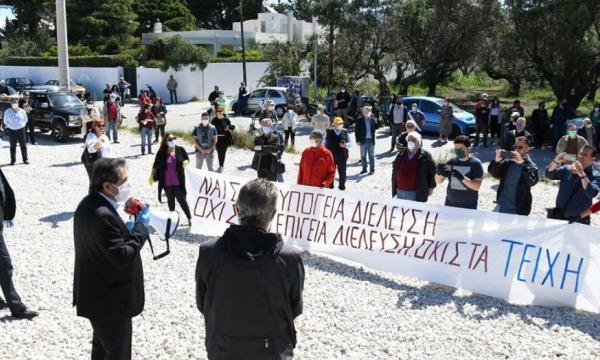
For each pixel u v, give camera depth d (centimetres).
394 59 3406
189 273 740
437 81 3341
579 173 692
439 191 1291
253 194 320
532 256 663
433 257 723
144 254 812
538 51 2517
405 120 1833
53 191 1224
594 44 2456
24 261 784
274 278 314
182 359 524
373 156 1477
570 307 646
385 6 3200
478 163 739
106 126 1922
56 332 573
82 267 402
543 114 1984
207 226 908
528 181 731
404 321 604
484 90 4397
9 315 607
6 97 2098
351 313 623
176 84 3775
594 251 632
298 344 549
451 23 3106
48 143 1953
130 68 4078
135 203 421
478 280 691
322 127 1405
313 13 3234
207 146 1275
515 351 541
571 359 527
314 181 899
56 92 2047
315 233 829
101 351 439
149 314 615
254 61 4359
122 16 5369
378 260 769
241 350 320
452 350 542
